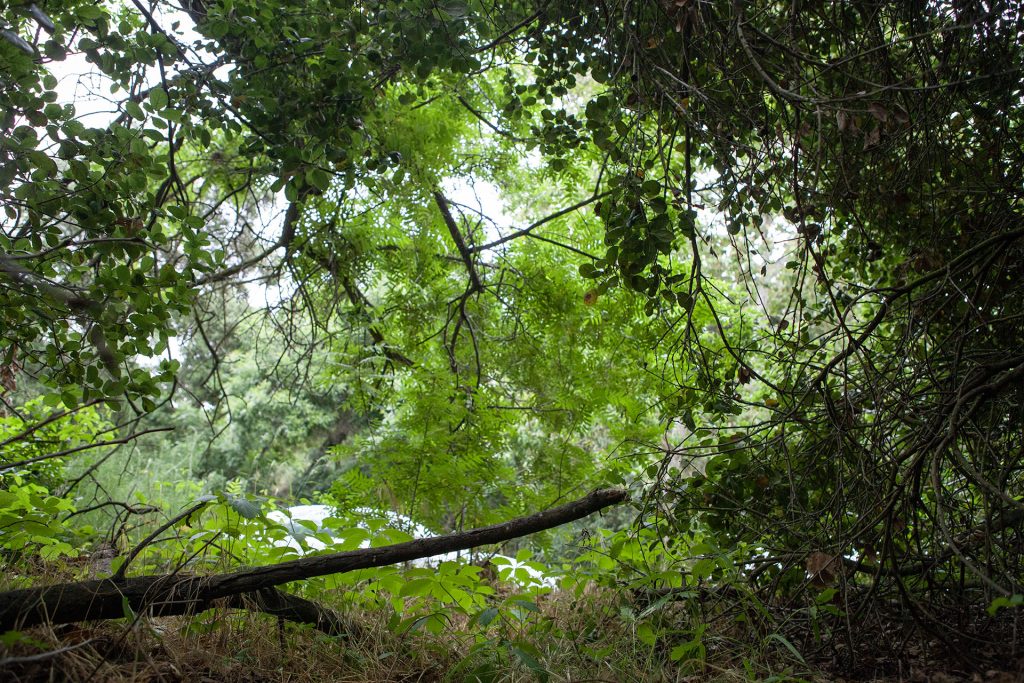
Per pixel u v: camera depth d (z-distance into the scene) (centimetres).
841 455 285
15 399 482
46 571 281
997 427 289
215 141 507
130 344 269
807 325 362
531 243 505
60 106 248
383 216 470
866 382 305
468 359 523
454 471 407
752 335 486
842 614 261
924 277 286
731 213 315
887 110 299
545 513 291
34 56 251
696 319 448
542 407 496
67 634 223
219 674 225
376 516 391
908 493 269
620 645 279
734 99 318
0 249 253
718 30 306
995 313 319
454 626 321
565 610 330
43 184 249
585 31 328
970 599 287
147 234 262
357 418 1173
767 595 299
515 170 497
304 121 335
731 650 276
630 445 443
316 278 499
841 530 282
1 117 238
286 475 1198
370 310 517
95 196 258
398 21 300
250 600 252
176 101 315
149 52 278
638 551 321
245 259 555
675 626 298
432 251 498
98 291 259
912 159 322
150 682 209
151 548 305
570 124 381
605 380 484
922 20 308
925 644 259
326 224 459
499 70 436
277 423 1138
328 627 261
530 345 505
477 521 438
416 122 432
